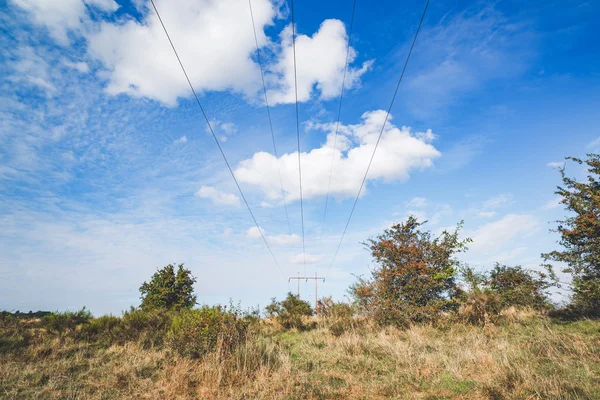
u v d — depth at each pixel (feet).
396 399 21.44
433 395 21.40
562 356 26.78
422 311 49.16
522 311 49.90
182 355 32.76
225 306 37.73
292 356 34.73
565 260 39.17
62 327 42.57
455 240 53.72
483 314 47.26
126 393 23.21
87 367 29.76
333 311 60.54
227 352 30.63
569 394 19.29
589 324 37.65
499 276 57.21
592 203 36.99
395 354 31.48
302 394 22.39
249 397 22.67
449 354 30.99
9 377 25.73
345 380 25.82
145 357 32.45
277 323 61.21
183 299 70.03
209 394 23.04
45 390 23.31
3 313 45.91
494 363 25.79
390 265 54.65
